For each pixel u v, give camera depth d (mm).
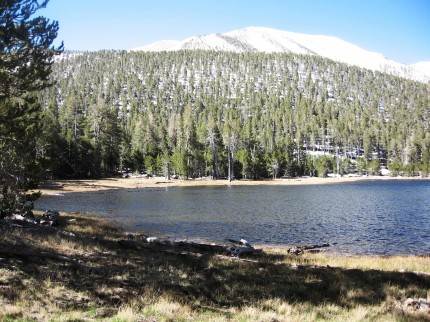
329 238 29062
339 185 102938
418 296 11922
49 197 60219
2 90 13266
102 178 100750
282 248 25266
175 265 14500
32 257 12570
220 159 121812
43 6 13273
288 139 152750
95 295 9891
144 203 52719
